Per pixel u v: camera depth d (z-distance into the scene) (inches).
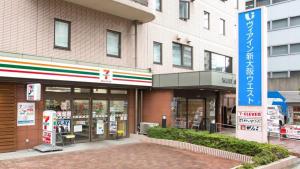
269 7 1441.9
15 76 445.1
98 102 604.7
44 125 498.3
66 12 546.3
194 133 542.3
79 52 563.8
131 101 669.3
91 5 567.2
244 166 357.1
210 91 829.2
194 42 836.0
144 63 686.5
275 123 699.4
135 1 592.1
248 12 498.6
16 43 474.9
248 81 495.2
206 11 893.8
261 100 480.1
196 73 617.0
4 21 461.1
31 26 495.2
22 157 436.8
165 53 741.3
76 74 523.8
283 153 430.9
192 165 421.7
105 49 611.5
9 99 471.2
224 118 940.6
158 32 725.9
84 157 454.9
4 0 462.3
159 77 661.3
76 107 564.7
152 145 575.8
